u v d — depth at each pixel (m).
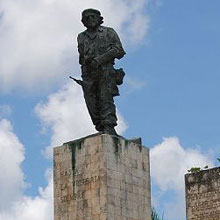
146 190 39.16
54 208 38.62
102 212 36.94
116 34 40.00
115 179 37.66
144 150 39.66
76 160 38.50
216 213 59.88
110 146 37.94
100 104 39.28
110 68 39.50
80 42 40.03
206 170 61.12
